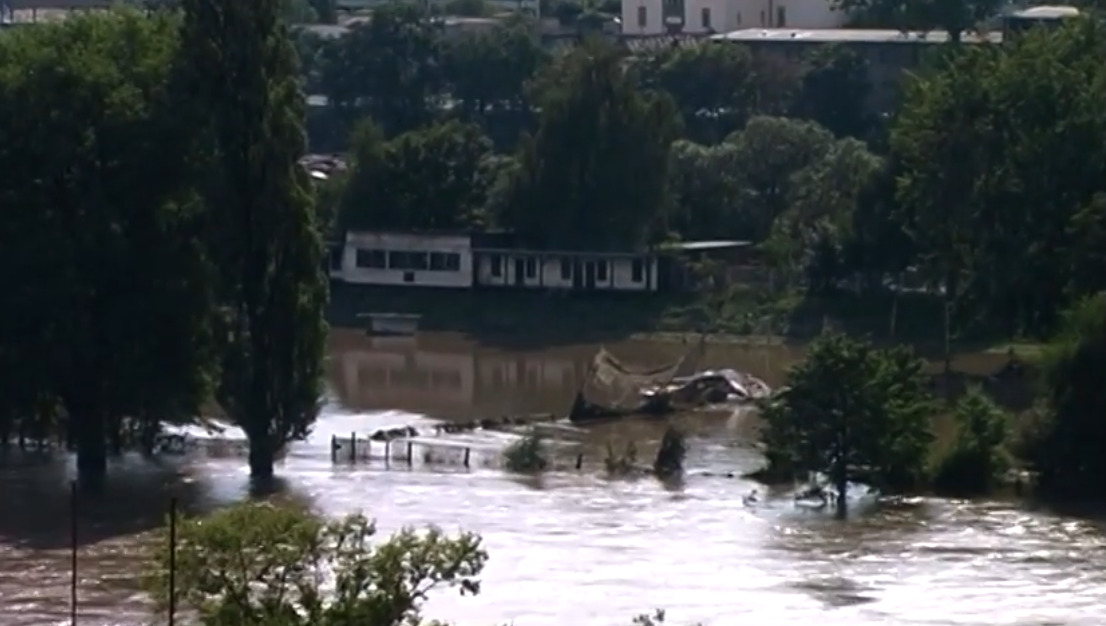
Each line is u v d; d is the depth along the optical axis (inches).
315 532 4731.8
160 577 4820.4
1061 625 6471.5
